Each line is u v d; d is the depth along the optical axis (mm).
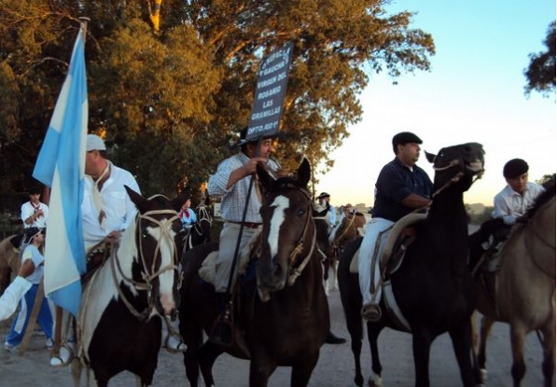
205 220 13453
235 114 27047
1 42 24562
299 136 29344
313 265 4789
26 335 6039
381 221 6363
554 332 5578
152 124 22844
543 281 5547
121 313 5129
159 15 26656
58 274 5145
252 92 28031
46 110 25703
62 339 5340
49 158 5363
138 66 21984
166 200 5133
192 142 22594
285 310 4688
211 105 24703
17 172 29734
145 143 23422
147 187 23469
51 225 5203
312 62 27734
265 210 4422
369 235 6305
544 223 5484
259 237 4934
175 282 4762
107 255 5488
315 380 7668
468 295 5512
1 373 8172
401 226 5801
